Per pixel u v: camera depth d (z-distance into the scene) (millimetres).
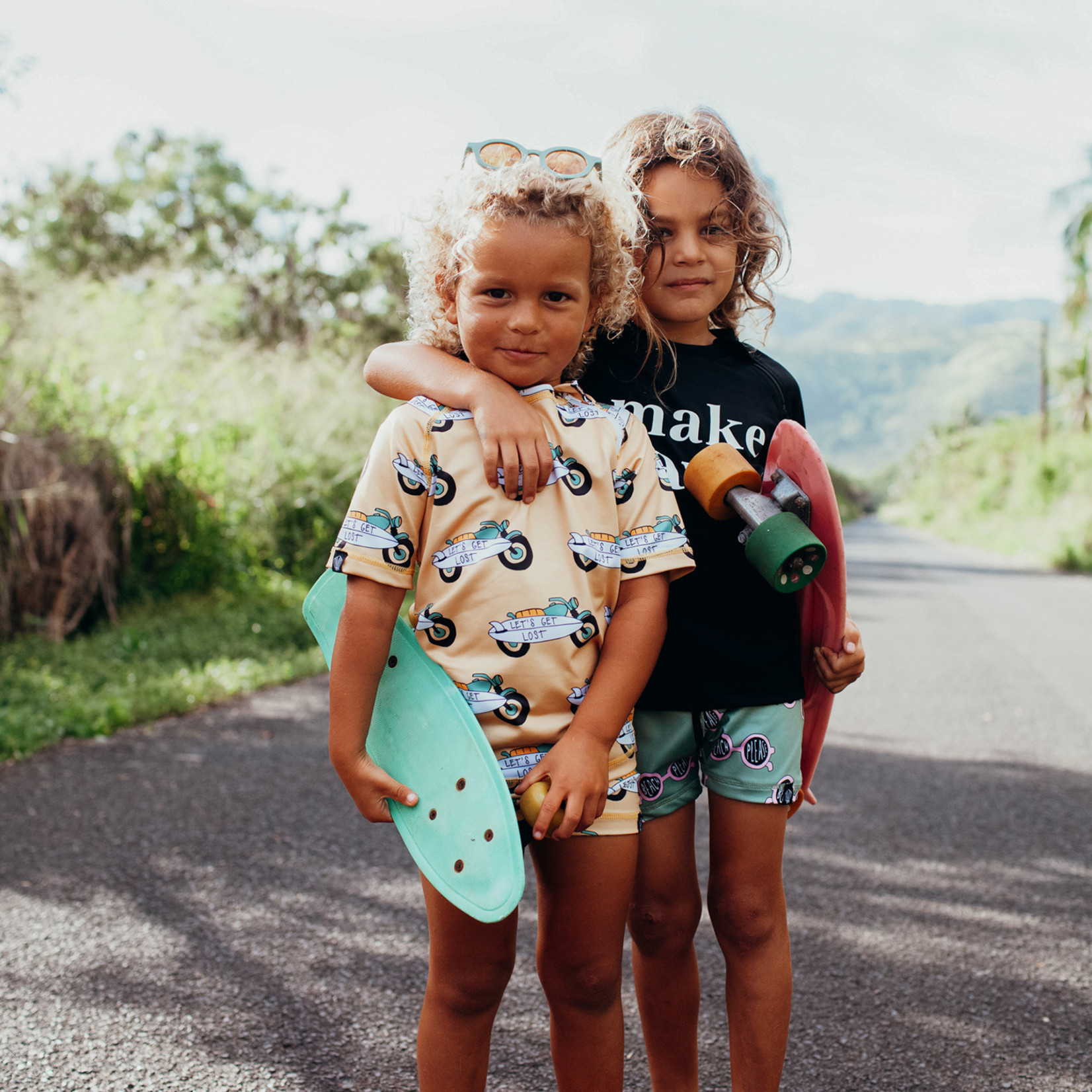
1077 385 34875
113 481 7285
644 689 1661
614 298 1472
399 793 1337
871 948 2594
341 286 21016
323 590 1472
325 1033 2104
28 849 3135
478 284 1353
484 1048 1426
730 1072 1741
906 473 113062
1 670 5469
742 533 1593
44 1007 2184
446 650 1372
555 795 1281
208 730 4695
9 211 19625
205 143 21688
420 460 1369
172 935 2566
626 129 1717
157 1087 1885
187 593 7910
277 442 9656
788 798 1628
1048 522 26516
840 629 1645
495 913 1220
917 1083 1970
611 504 1422
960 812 3771
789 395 1848
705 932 2699
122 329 9211
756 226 1729
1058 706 5750
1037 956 2553
